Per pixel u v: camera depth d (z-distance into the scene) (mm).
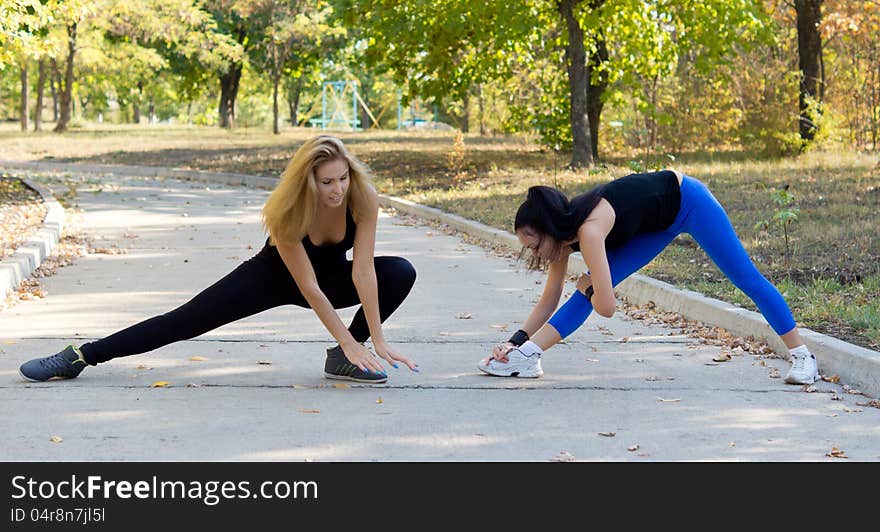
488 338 7426
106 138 38000
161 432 5016
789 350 6195
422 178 21281
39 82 44812
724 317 7609
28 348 6840
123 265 10773
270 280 5852
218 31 45969
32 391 5750
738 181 15641
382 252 12141
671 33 24625
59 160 29438
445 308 8586
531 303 8867
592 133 25031
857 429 5191
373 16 22656
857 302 7879
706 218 6004
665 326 7957
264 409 5453
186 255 11562
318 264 5789
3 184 19266
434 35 22562
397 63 23953
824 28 20766
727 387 6047
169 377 6133
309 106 77250
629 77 21906
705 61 21875
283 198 5398
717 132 25062
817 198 13461
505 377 6238
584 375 6320
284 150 30484
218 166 26562
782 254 10055
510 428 5156
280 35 40969
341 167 5414
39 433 4977
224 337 7305
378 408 5504
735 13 20703
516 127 27516
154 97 75375
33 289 9102
